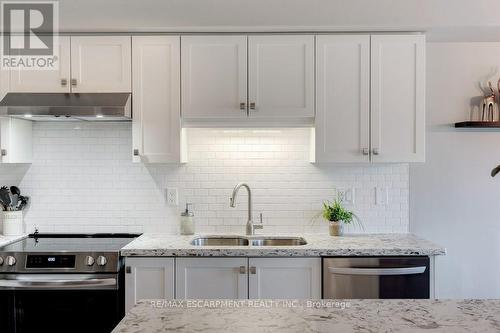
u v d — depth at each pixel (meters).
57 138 3.37
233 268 2.75
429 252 2.72
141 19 2.97
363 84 3.02
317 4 2.94
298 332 1.29
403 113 3.03
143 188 3.37
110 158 3.37
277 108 3.02
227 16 2.96
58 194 3.37
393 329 1.32
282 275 2.75
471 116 3.36
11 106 2.85
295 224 3.37
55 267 2.72
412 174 3.37
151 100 3.04
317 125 3.03
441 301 1.62
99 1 2.96
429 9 2.93
